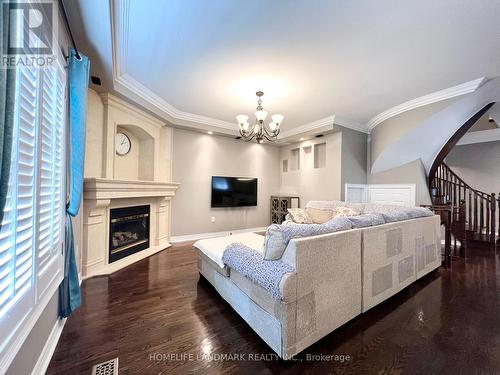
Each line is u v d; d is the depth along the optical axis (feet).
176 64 8.70
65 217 5.92
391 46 7.52
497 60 8.35
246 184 18.60
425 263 9.15
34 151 3.88
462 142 19.70
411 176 14.94
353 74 9.36
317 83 10.16
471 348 5.24
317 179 17.44
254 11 6.07
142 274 9.67
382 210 12.10
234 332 5.85
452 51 7.78
